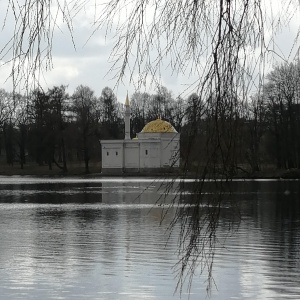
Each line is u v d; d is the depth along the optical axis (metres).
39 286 27.75
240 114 8.18
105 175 182.75
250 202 79.56
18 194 103.12
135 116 192.88
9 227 53.06
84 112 179.75
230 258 34.09
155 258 34.66
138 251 37.38
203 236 8.72
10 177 178.38
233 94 8.14
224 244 39.19
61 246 40.50
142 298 25.34
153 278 29.00
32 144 169.88
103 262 33.81
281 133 113.25
